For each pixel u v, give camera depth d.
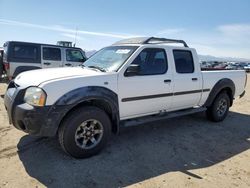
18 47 10.15
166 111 5.46
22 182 3.41
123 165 4.02
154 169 3.96
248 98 10.77
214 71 6.31
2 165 3.82
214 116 6.54
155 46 5.11
